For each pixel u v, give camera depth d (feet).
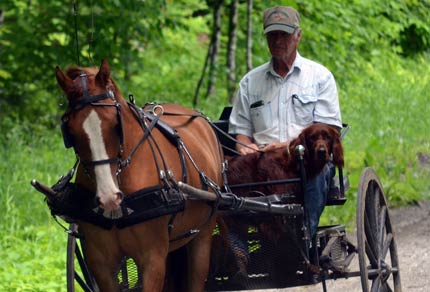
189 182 32.45
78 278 34.32
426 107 85.20
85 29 76.18
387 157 67.67
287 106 39.14
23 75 79.46
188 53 94.68
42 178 59.98
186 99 85.71
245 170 36.65
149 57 93.09
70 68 29.76
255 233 35.76
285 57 38.99
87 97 28.58
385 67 103.04
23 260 47.67
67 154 65.77
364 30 97.50
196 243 34.65
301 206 35.53
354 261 50.62
